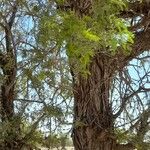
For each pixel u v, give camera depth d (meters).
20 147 7.70
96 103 7.57
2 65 7.62
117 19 4.01
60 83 7.15
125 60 7.56
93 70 7.43
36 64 6.85
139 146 7.64
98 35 3.91
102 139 7.54
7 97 7.79
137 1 6.87
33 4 6.36
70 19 3.96
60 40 3.96
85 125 7.49
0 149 7.48
